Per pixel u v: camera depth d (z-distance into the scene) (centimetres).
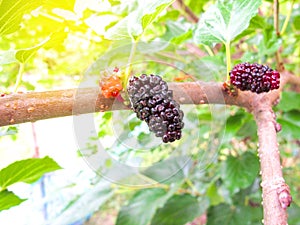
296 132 17
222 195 22
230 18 12
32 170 11
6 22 10
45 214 22
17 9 10
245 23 11
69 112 9
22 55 10
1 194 11
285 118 18
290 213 20
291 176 24
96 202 19
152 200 20
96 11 13
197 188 21
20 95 8
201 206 20
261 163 9
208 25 12
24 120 8
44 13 12
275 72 10
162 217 20
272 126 10
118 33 10
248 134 18
